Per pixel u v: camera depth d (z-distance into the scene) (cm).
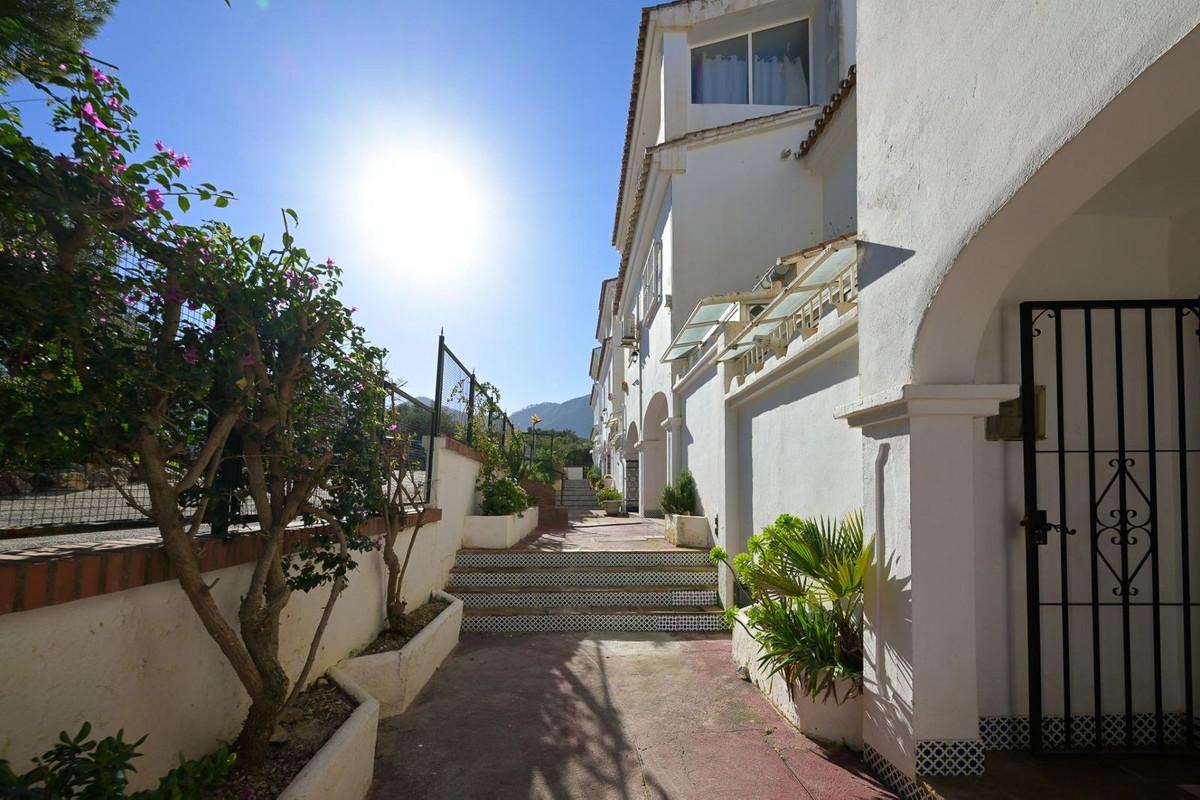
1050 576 393
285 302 316
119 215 231
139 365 236
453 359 847
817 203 1145
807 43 1265
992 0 289
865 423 403
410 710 483
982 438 397
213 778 223
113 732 244
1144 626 391
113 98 233
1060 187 268
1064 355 400
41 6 231
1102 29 226
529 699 508
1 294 188
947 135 323
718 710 486
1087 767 359
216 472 298
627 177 1572
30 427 199
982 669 388
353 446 397
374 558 546
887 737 371
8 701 199
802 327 575
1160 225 405
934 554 346
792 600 489
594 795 363
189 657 293
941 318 340
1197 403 394
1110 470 394
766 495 703
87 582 223
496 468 1110
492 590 790
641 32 1218
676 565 856
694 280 1128
